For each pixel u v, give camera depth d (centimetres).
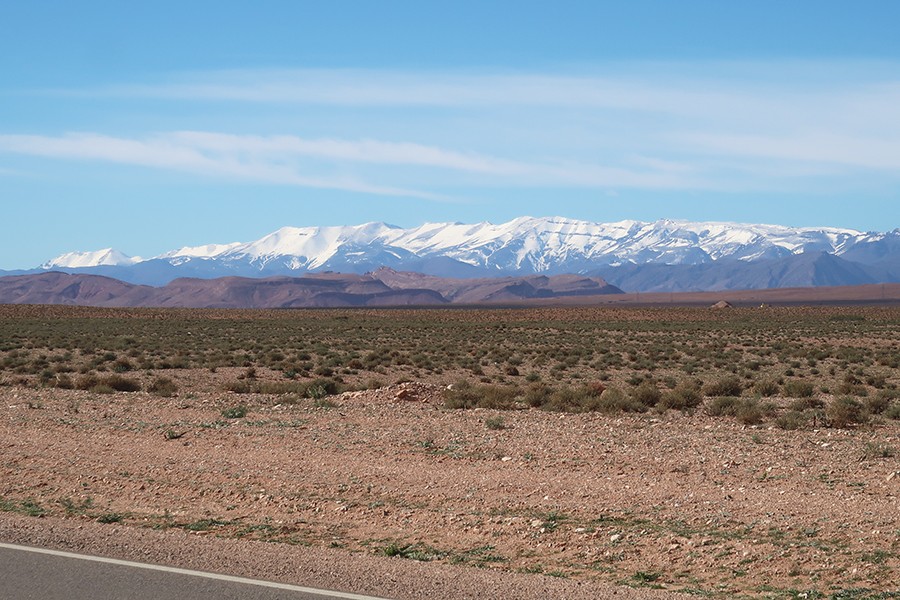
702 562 1371
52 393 4150
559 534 1551
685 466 2233
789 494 1895
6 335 9656
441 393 4250
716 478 2097
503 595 1144
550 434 2805
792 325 13525
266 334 11256
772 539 1508
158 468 2208
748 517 1686
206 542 1412
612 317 17938
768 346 9319
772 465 2248
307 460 2348
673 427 3005
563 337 10938
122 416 3241
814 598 1180
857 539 1498
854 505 1778
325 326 13650
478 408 3747
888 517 1662
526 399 4006
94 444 2592
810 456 2386
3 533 1451
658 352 8200
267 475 2125
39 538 1420
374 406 3650
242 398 3944
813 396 4500
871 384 5366
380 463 2311
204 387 5100
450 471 2194
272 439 2694
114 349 8094
